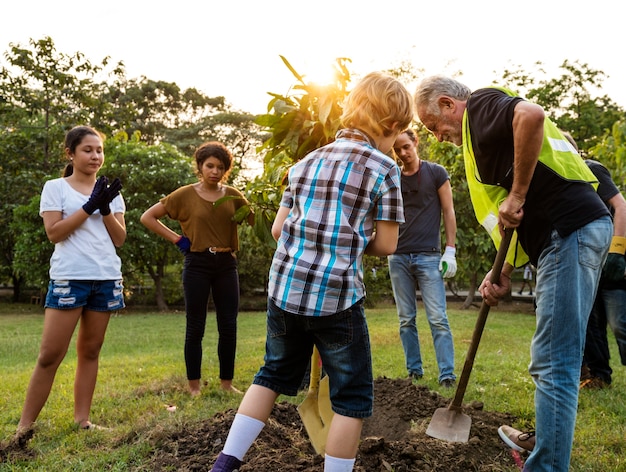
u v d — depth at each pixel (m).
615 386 4.45
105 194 3.34
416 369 4.81
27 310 18.48
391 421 3.39
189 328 4.24
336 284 2.14
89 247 3.38
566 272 2.37
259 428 2.30
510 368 5.10
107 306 3.44
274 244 3.63
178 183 16.33
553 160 2.44
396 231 2.28
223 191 4.35
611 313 4.38
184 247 4.26
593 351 4.43
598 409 3.75
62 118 18.84
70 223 3.28
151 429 3.18
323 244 2.18
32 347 8.49
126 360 6.30
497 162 2.54
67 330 3.31
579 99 20.53
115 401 4.03
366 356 2.21
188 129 39.25
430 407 3.50
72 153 3.48
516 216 2.42
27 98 18.14
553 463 2.34
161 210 4.26
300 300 2.16
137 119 42.12
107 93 21.61
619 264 4.12
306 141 3.23
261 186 3.69
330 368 2.23
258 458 2.69
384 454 2.76
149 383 4.67
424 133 15.05
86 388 3.44
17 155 18.66
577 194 2.42
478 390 4.21
